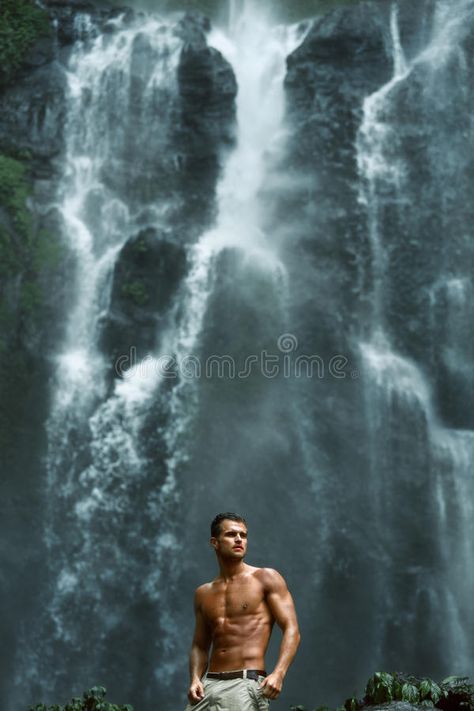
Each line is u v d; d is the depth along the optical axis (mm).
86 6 35219
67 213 31969
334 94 32562
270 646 26547
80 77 33906
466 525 28547
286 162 32219
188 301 29984
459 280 30766
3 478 28344
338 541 27969
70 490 28406
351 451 28734
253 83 35000
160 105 33062
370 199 31500
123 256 30281
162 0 37906
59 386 29422
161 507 28141
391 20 34312
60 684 26547
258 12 37875
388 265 30922
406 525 28125
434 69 32906
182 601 27391
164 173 32438
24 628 27219
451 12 34500
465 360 30094
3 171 31344
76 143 32938
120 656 26781
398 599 27531
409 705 5879
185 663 26797
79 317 30500
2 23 34125
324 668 27000
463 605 27797
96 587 27422
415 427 29109
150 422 28812
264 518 28281
